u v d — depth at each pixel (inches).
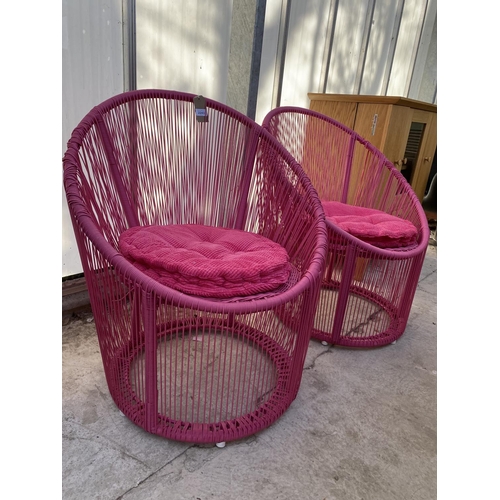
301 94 101.4
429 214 125.3
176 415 46.8
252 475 40.9
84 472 39.6
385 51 130.6
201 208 62.7
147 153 57.0
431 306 83.4
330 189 83.5
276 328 56.8
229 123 60.9
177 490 38.5
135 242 46.9
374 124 88.2
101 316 43.1
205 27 72.7
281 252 49.4
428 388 57.5
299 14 90.4
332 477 41.6
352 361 62.1
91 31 57.6
